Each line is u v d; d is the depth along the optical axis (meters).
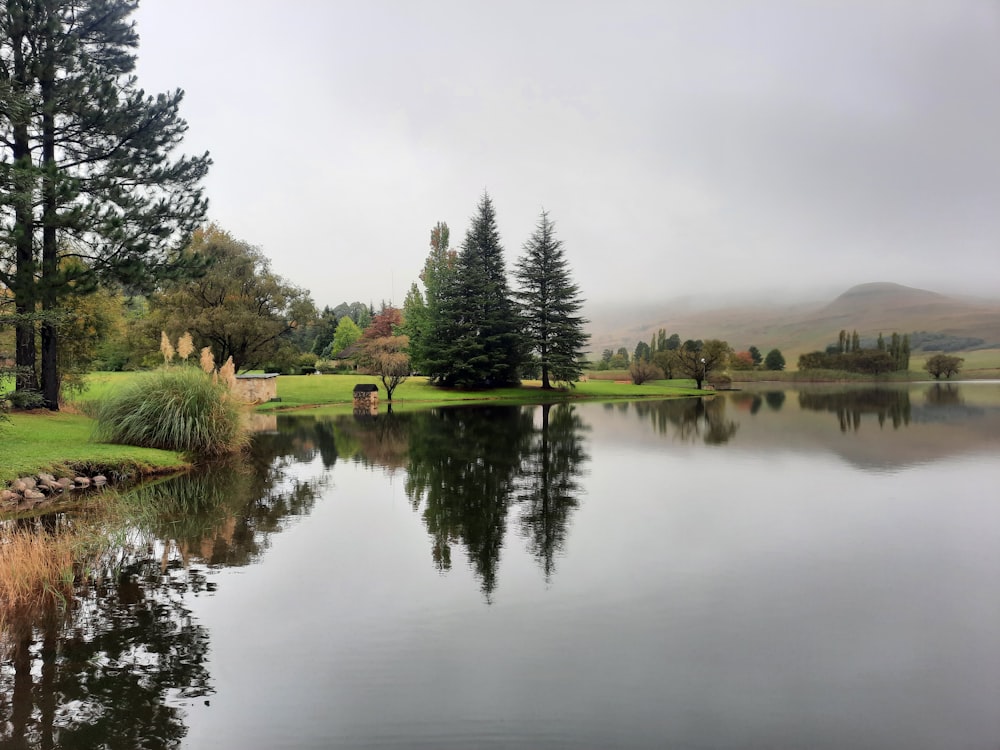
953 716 3.76
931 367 72.19
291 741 3.51
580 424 23.05
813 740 3.51
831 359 81.19
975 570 6.41
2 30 15.34
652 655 4.54
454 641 4.79
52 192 14.51
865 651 4.61
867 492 10.34
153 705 3.91
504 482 11.42
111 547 7.23
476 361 44.06
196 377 14.69
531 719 3.71
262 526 8.23
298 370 54.56
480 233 48.31
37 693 4.06
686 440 17.92
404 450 15.89
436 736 3.55
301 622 5.14
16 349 17.08
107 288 18.81
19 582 5.76
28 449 11.88
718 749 3.41
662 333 99.88
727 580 6.12
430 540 7.55
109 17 17.41
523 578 6.19
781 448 15.98
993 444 16.38
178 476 12.05
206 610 5.39
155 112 17.44
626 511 9.05
